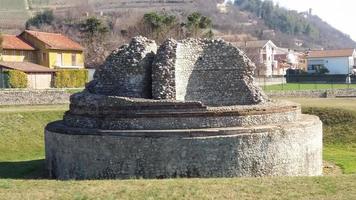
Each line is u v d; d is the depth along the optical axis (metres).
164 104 21.89
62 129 22.88
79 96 24.00
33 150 31.78
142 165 21.09
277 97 54.38
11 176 23.27
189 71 27.00
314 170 24.11
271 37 182.25
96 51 82.00
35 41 67.25
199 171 20.94
